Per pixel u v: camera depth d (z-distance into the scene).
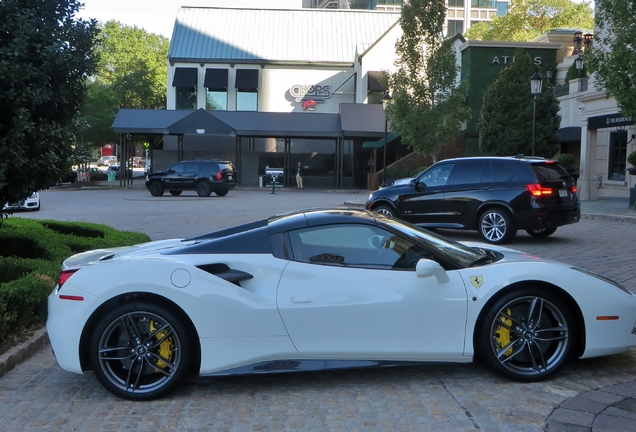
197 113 36.38
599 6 16.59
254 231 4.91
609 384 4.80
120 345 4.64
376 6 74.50
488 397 4.55
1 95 6.85
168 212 20.56
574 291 4.77
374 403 4.49
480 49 34.38
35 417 4.30
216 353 4.57
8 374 5.20
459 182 13.25
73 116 8.20
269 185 40.03
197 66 44.94
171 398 4.64
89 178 48.03
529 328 4.78
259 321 4.57
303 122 39.88
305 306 4.59
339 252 4.88
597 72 16.86
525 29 55.81
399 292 4.66
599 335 4.82
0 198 7.57
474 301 4.69
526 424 4.07
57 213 20.33
